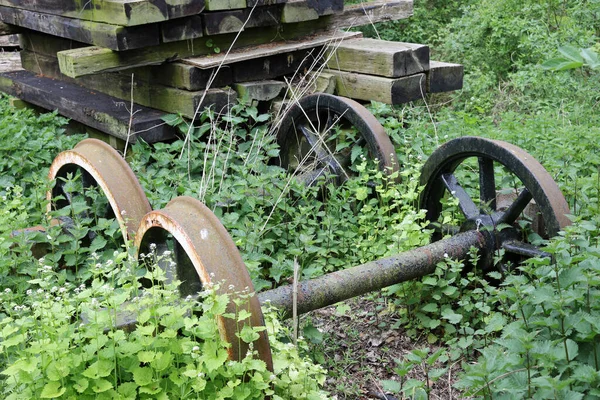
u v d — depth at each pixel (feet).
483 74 39.81
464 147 17.84
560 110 31.12
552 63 9.98
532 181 16.25
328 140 22.62
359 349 16.61
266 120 24.91
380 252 18.78
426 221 18.21
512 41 40.55
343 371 15.78
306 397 12.67
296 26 25.86
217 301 11.68
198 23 23.26
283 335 14.61
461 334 16.69
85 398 11.32
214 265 12.39
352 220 20.44
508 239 17.25
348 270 15.94
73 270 17.71
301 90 24.94
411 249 17.34
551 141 23.54
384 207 19.56
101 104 25.73
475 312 16.81
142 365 12.42
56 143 24.40
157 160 22.58
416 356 13.47
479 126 27.48
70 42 28.07
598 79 33.04
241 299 12.18
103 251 17.81
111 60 22.53
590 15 36.94
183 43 23.58
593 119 29.60
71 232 17.11
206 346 11.67
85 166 17.42
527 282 14.97
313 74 25.05
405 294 17.38
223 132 22.75
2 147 23.67
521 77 35.45
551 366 11.66
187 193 20.11
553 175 20.83
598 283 12.57
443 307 16.96
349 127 22.98
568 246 14.75
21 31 30.99
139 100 25.35
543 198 16.06
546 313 13.19
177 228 12.91
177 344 11.71
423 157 22.22
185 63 23.53
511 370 12.35
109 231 17.17
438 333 17.02
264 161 23.70
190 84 23.22
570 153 21.85
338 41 25.58
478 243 17.28
